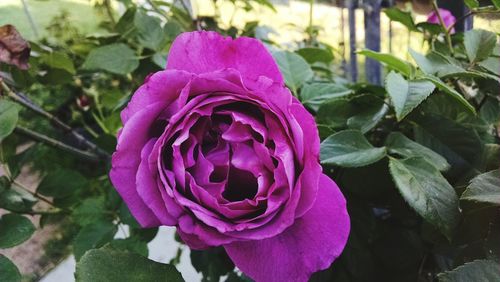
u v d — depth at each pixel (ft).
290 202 0.41
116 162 0.43
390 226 0.67
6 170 0.84
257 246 0.44
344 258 0.64
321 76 0.99
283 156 0.40
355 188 0.62
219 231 0.40
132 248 0.81
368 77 1.11
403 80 0.56
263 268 0.44
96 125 1.55
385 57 0.61
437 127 0.62
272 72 0.47
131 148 0.44
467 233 0.52
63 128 0.99
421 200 0.49
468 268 0.44
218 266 0.81
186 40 0.46
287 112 0.41
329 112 0.65
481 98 0.71
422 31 0.87
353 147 0.55
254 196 0.46
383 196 0.63
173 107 0.44
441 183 0.50
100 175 1.28
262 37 1.06
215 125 0.45
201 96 0.43
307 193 0.42
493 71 0.65
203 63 0.47
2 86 0.80
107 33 1.12
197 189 0.41
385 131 0.66
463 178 0.60
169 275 0.49
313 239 0.44
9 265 0.62
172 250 1.32
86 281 0.46
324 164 0.58
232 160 0.43
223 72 0.42
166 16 1.05
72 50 1.14
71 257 1.34
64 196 0.90
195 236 0.42
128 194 0.44
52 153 1.33
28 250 1.36
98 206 0.86
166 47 0.94
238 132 0.43
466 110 0.62
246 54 0.46
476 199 0.47
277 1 1.52
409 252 0.64
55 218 1.34
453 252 0.61
